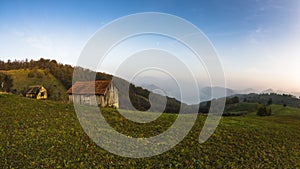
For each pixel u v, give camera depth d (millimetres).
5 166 13195
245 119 38750
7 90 70500
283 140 25594
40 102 34781
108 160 14906
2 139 17422
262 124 34312
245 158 17969
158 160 15617
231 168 15703
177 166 14945
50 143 17219
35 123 22891
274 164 17609
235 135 24406
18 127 21109
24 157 14500
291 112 69188
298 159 19734
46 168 13250
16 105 31000
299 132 31844
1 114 25562
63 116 26984
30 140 17594
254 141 23234
